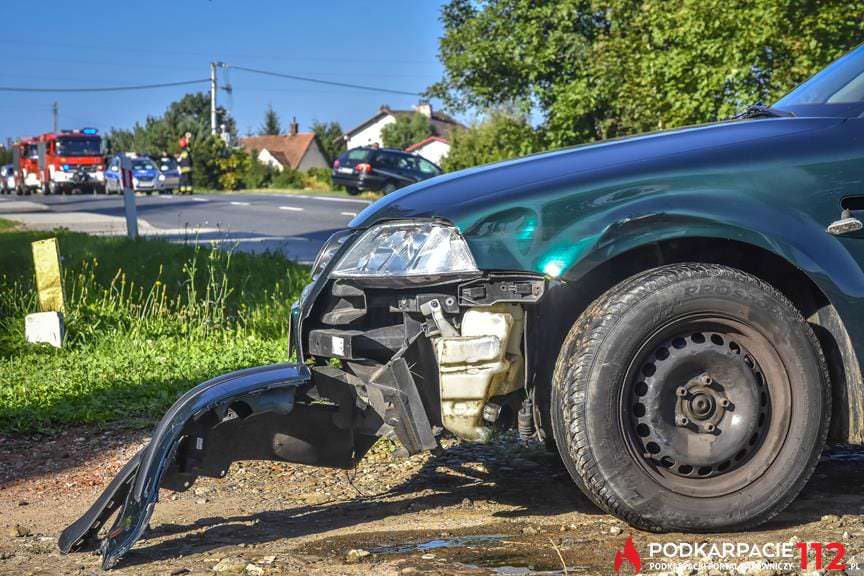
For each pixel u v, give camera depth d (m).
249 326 8.98
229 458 3.48
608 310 3.06
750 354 3.12
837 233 3.15
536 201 3.10
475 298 3.07
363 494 4.00
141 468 3.19
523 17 29.52
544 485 3.95
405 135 97.94
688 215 3.07
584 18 28.67
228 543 3.33
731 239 3.10
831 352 3.24
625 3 16.89
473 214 3.11
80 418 5.70
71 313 8.70
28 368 7.23
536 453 4.52
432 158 94.94
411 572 2.83
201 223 22.91
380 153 37.09
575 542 3.11
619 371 3.03
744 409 3.08
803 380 3.09
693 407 3.08
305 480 4.27
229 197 40.38
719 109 13.38
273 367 3.42
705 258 3.37
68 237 15.54
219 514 3.77
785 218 3.13
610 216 3.07
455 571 2.83
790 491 3.10
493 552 3.03
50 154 51.00
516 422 3.19
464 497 3.83
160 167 48.84
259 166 65.06
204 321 8.84
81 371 6.99
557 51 28.59
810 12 12.23
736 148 3.24
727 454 3.07
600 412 3.02
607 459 3.03
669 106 14.16
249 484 4.23
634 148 3.33
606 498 3.06
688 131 3.47
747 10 12.54
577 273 3.03
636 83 15.16
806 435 3.10
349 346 3.24
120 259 12.52
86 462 4.84
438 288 3.16
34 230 19.14
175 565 3.07
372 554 3.06
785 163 3.20
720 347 3.08
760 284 3.10
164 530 3.55
